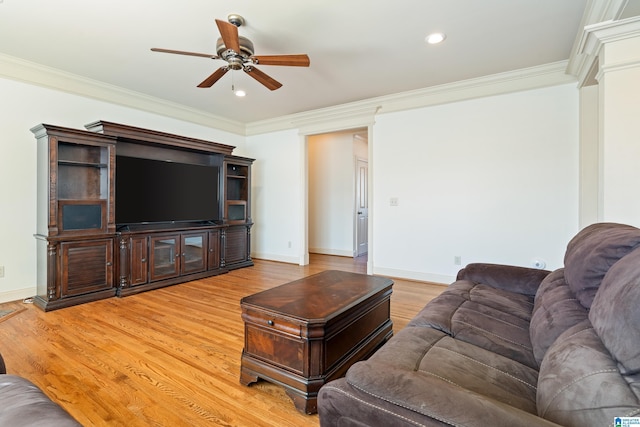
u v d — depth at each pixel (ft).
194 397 5.58
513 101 11.82
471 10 7.80
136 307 10.14
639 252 3.00
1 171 10.32
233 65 8.31
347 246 21.25
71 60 10.48
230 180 17.07
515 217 11.93
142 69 11.18
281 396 5.67
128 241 11.54
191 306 10.29
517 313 5.53
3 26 8.44
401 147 14.15
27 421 2.46
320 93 13.73
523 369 3.84
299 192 17.46
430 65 10.91
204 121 16.75
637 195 6.98
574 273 4.21
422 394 2.58
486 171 12.39
